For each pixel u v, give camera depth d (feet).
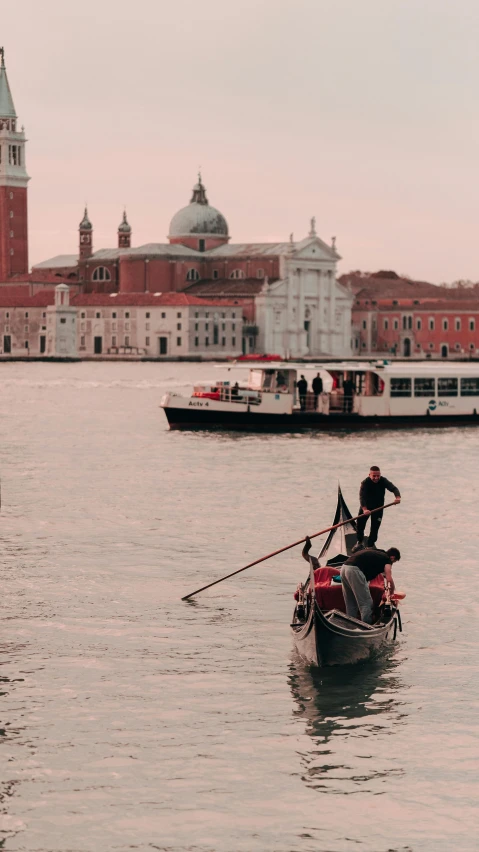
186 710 92.48
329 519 173.68
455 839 72.79
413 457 262.88
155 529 164.76
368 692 96.32
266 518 174.40
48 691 96.22
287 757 84.02
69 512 179.83
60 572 136.87
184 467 240.53
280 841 72.74
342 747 85.71
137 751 84.89
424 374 334.44
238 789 79.25
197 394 330.75
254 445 287.89
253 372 334.44
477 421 342.23
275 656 105.29
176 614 118.73
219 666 102.58
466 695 95.61
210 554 147.64
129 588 129.29
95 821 75.00
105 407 427.33
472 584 130.31
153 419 368.89
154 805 77.05
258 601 123.95
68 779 80.48
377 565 106.93
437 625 114.52
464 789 79.10
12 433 318.65
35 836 73.20
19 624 114.73
